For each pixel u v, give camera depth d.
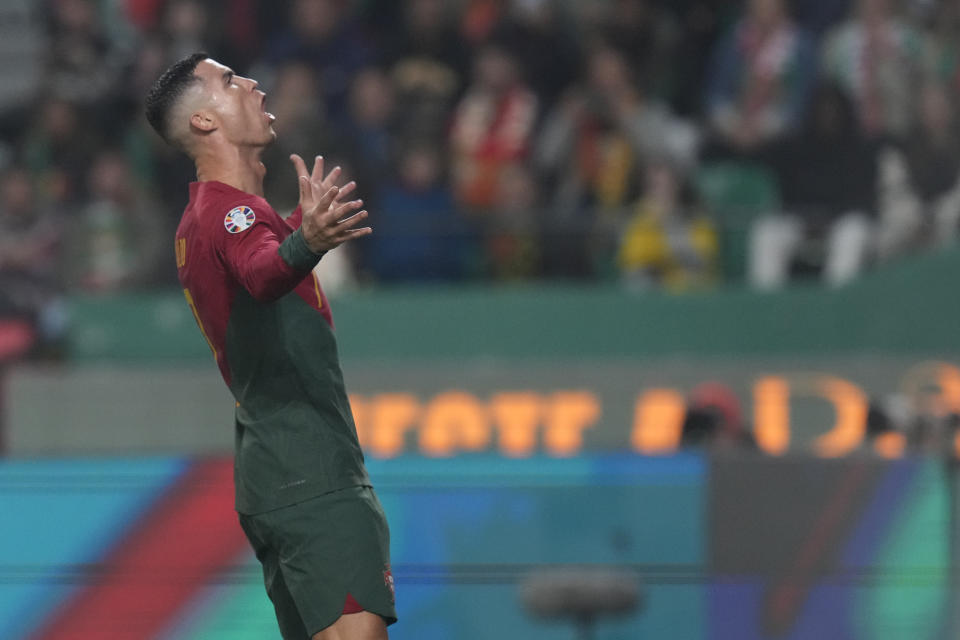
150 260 30.75
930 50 34.00
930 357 29.12
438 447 29.39
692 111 36.66
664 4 37.84
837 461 18.11
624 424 29.19
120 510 18.67
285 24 38.53
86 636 18.41
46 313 30.33
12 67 42.16
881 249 30.19
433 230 30.80
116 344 30.36
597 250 30.69
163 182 33.91
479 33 37.09
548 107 35.41
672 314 30.25
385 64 37.62
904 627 17.80
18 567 18.56
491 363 30.42
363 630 12.20
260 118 13.03
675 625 18.03
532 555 18.25
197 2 38.50
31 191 31.94
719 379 29.17
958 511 17.86
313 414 12.50
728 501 18.17
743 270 30.38
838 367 29.08
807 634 17.92
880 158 31.94
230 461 18.77
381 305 30.59
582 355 30.38
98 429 29.64
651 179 32.00
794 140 33.47
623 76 34.09
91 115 36.47
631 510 18.28
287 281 11.28
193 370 29.98
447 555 18.30
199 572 18.48
